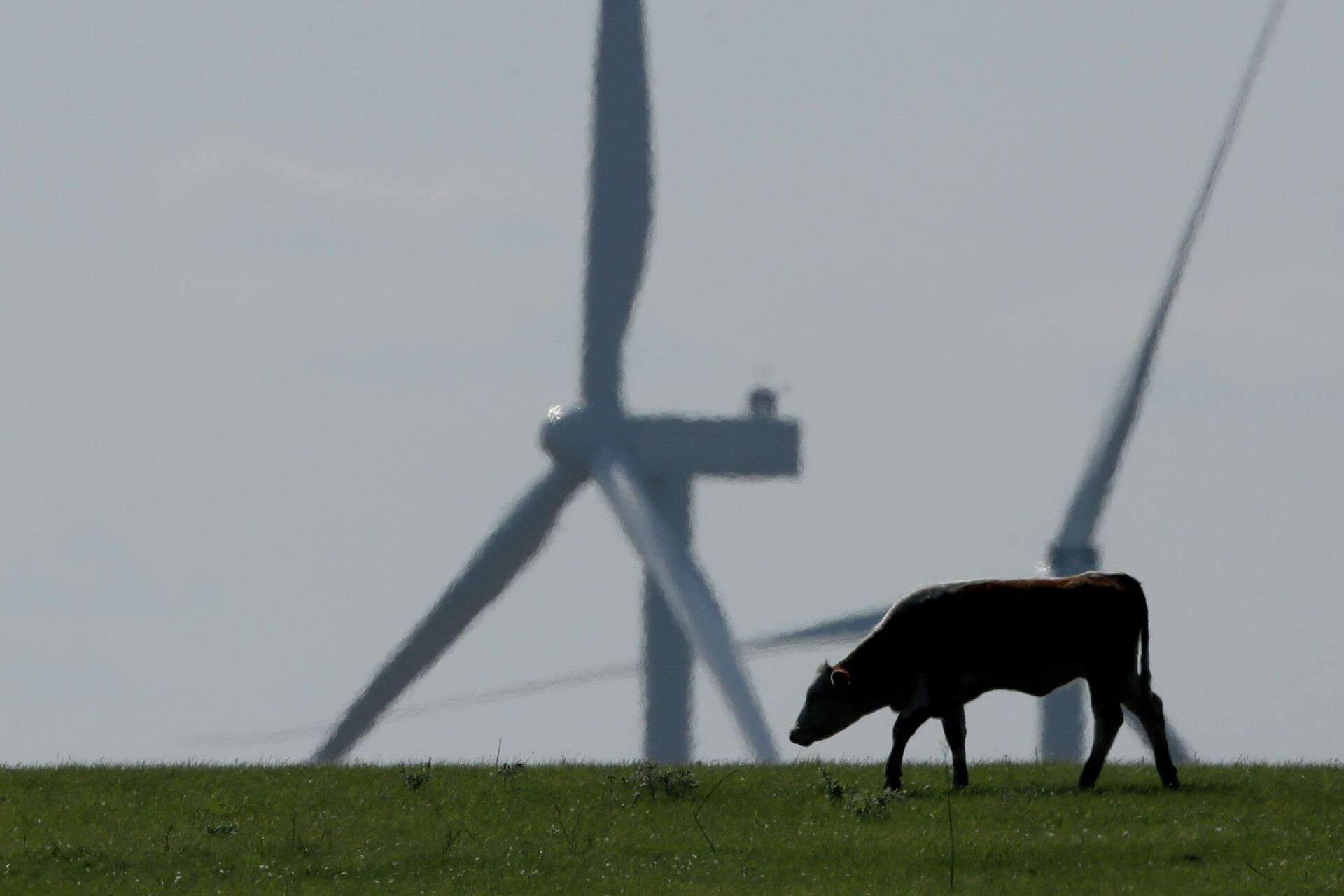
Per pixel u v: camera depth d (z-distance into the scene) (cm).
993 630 8731
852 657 8850
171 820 8138
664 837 7625
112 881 6944
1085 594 8725
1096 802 8231
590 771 9462
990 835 7544
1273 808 8112
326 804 8506
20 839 7669
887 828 7750
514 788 8850
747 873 6994
